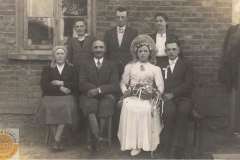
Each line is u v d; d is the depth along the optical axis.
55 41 6.18
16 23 6.11
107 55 5.61
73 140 5.42
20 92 6.13
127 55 5.48
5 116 6.14
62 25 6.17
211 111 6.08
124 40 5.46
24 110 6.11
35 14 6.15
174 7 5.97
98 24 6.00
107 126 5.14
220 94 6.07
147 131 4.62
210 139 5.51
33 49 6.17
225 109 6.08
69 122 4.84
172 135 4.77
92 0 6.11
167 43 5.12
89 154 4.76
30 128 5.84
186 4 5.98
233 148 5.09
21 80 6.12
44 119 4.98
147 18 5.98
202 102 6.07
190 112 4.79
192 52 6.03
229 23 6.01
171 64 5.17
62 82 5.10
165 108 4.80
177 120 4.75
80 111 5.19
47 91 5.09
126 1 5.97
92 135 4.65
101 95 5.07
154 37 5.51
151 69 5.06
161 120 4.84
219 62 6.04
